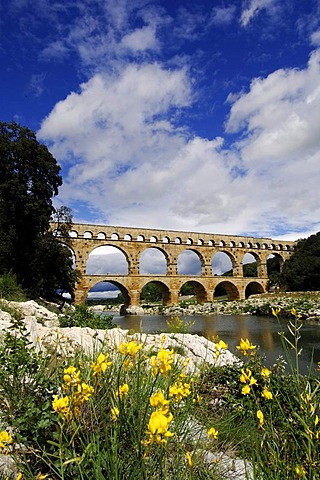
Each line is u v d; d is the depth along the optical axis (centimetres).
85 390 334
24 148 4200
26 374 552
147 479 298
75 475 319
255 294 9750
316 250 8925
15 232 3822
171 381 432
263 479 316
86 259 7662
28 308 2022
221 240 9462
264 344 2525
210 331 3541
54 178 4553
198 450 403
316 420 326
